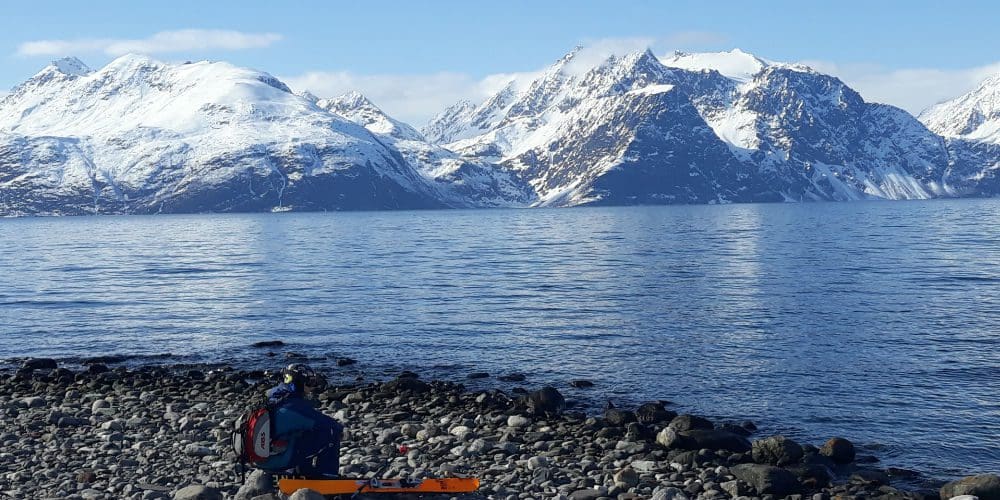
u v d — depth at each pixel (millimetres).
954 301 53219
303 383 16641
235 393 28688
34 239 187750
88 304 57156
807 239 135250
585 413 26766
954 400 27656
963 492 17719
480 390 30188
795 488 18469
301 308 53812
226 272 83562
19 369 34375
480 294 60719
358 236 179625
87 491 16922
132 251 127000
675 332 42469
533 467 19406
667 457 20719
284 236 184750
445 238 163500
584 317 48250
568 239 150750
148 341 42125
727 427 24594
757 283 66312
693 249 113438
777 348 37531
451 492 17031
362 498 16391
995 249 102500
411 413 25531
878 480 19375
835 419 25688
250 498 16438
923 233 147875
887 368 32781
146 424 23562
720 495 17875
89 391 29266
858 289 61031
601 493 17406
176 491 16828
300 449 16234
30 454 20219
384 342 40844
